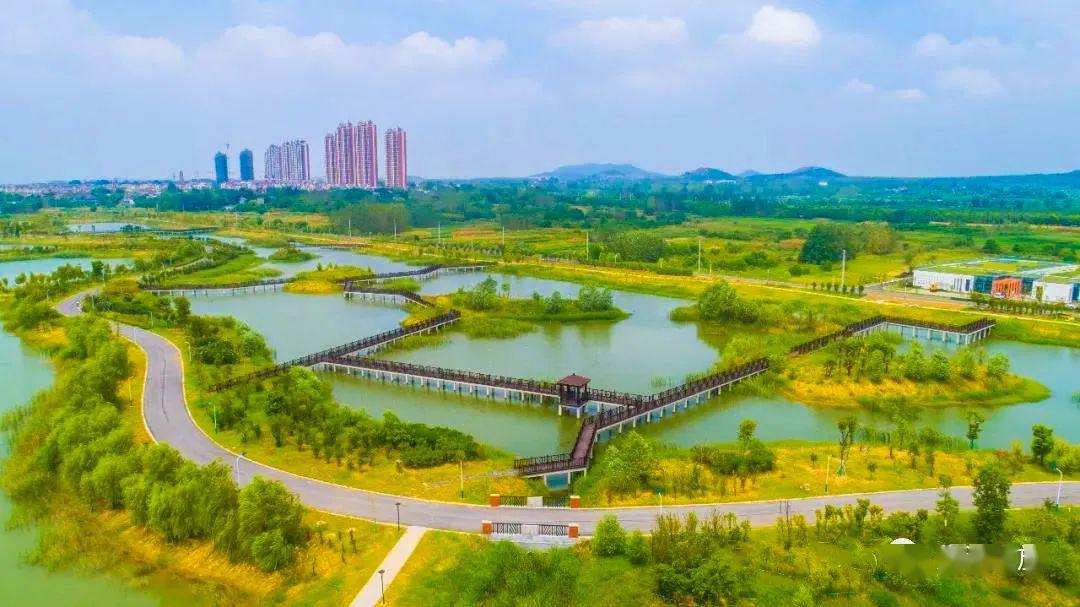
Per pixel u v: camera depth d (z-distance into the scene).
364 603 62.25
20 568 71.06
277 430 94.81
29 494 83.88
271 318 188.00
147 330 160.25
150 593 66.81
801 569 65.62
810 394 119.50
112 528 76.06
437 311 183.50
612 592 63.03
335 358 137.00
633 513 77.44
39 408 108.00
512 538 72.25
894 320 168.50
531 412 116.25
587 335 168.00
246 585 66.62
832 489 82.38
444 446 91.88
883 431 104.44
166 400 112.62
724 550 68.88
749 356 134.00
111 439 84.50
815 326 167.62
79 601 65.81
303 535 71.56
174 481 76.62
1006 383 123.44
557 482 89.62
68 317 171.25
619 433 105.19
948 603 60.94
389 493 81.94
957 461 90.38
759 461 87.56
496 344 159.12
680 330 172.62
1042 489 82.19
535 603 61.19
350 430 95.00
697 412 114.31
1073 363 143.00
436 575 66.06
